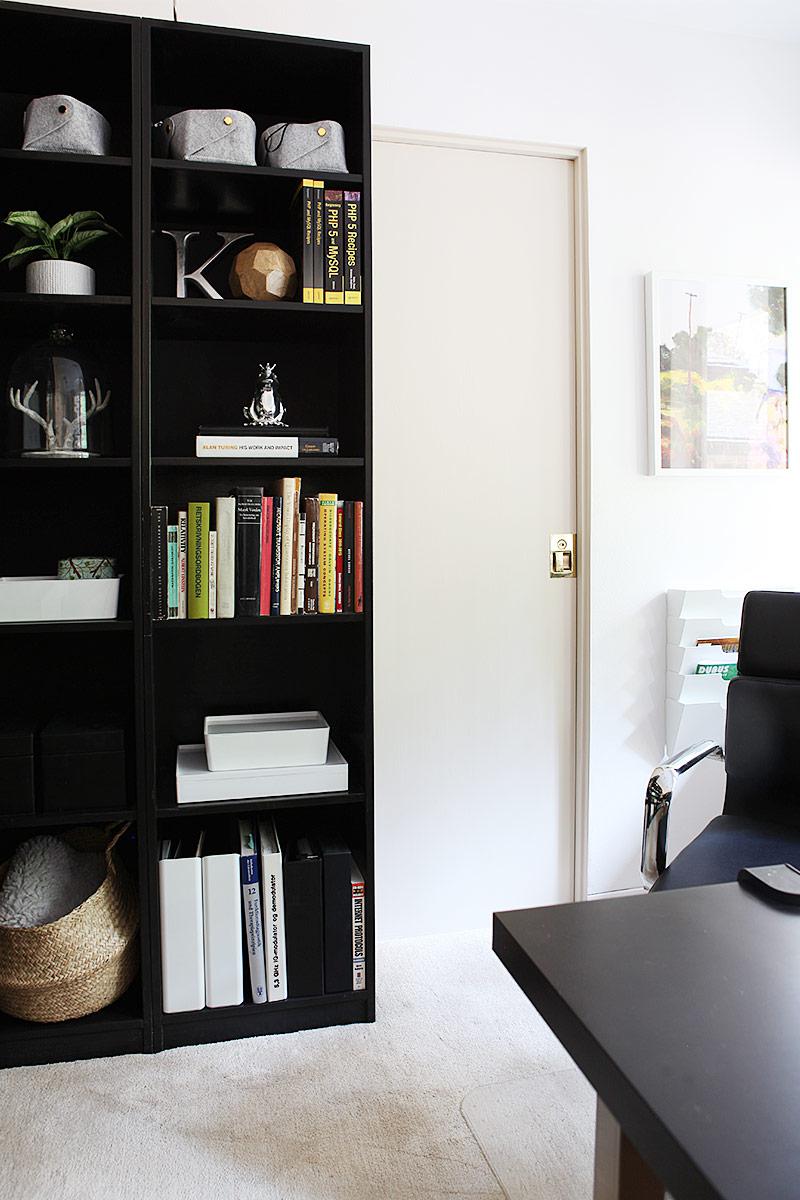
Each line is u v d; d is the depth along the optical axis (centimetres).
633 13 242
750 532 263
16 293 179
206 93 206
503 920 98
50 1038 186
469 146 236
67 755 185
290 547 194
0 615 183
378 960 231
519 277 243
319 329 208
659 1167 64
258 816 221
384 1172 155
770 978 85
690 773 258
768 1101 66
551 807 254
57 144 180
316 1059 188
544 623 250
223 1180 153
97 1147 160
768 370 260
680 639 249
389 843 242
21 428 185
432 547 240
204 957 193
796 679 189
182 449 217
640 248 249
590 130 242
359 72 194
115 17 176
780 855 171
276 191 197
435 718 243
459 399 240
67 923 181
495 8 233
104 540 212
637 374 250
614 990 82
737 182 257
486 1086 179
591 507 247
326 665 230
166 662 221
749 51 256
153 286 213
